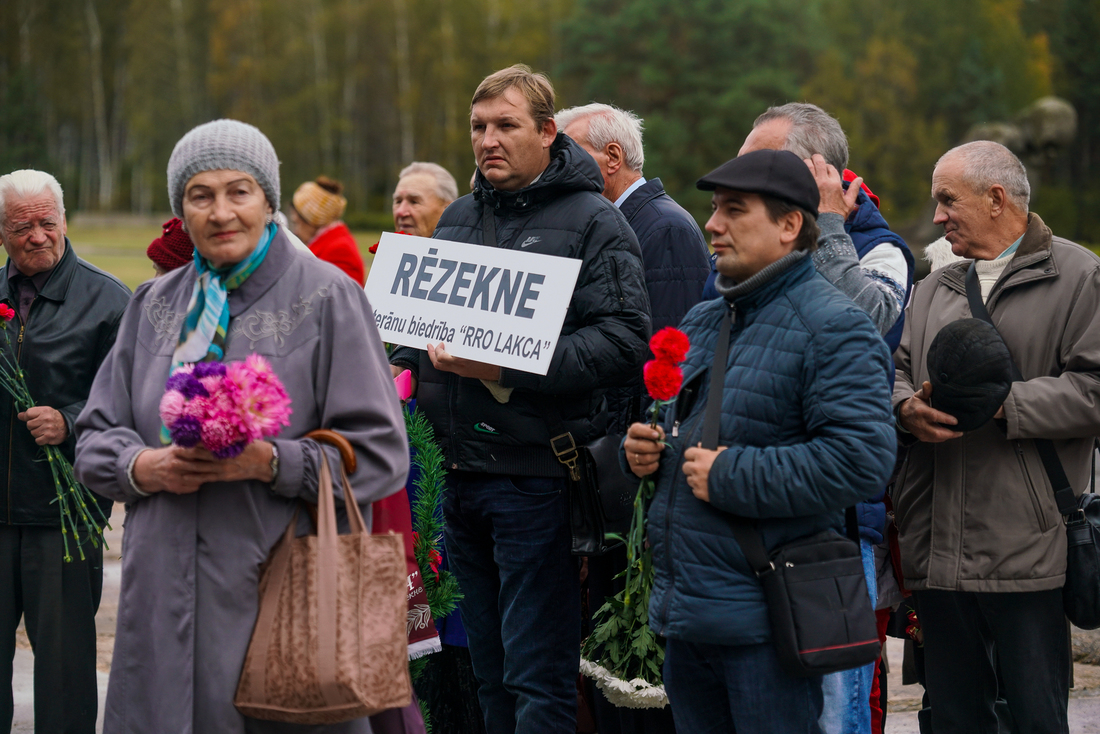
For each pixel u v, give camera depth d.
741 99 60.03
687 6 61.78
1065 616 3.42
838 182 3.23
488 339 3.43
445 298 3.57
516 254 3.46
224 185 2.53
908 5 67.56
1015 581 3.31
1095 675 5.02
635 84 63.00
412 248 3.72
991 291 3.47
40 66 67.38
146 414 2.59
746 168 2.69
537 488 3.58
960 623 3.54
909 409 3.32
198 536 2.49
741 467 2.55
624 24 62.06
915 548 3.52
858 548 2.65
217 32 70.31
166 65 68.88
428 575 3.58
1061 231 56.12
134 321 2.74
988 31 66.56
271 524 2.51
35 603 3.91
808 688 2.66
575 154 3.63
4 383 3.77
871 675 3.24
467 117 70.81
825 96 64.44
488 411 3.56
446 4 71.81
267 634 2.41
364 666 2.37
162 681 2.45
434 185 5.69
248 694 2.39
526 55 71.44
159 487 2.47
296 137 70.69
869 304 3.10
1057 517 3.33
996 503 3.35
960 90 64.19
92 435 2.63
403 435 2.64
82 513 3.82
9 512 3.86
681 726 2.89
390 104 73.12
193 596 2.46
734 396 2.68
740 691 2.65
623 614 3.66
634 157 4.38
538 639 3.62
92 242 46.59
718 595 2.62
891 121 63.66
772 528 2.62
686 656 2.81
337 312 2.60
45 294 3.92
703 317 2.93
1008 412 3.22
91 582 4.02
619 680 3.62
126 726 2.49
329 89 71.50
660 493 2.78
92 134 69.25
